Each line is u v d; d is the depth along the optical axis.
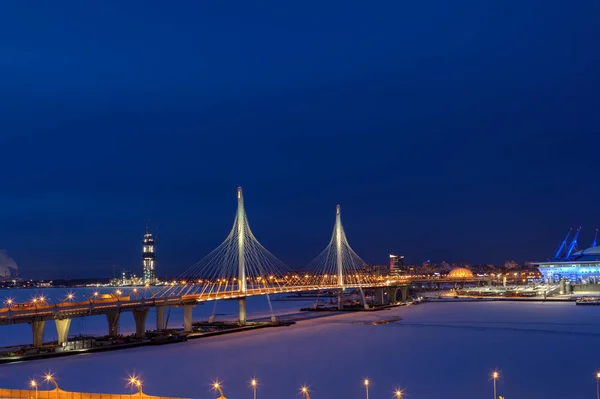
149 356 146.38
